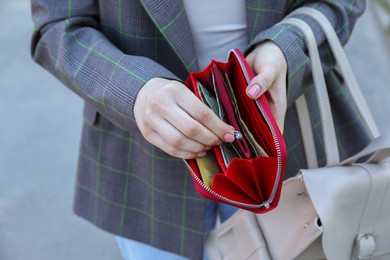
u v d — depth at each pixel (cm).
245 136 97
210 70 99
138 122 96
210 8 116
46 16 114
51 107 347
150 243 137
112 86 101
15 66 395
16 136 321
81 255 246
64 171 293
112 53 106
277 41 106
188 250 133
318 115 133
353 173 107
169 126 89
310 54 110
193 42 119
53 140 317
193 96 89
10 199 277
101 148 134
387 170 108
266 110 91
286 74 107
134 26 112
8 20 463
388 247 113
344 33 119
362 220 108
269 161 88
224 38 119
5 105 350
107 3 113
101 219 139
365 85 339
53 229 260
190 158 92
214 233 135
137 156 131
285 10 121
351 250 111
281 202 115
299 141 130
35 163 300
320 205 105
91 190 140
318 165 135
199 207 128
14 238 256
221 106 98
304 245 108
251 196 92
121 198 136
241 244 125
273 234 117
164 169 126
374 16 419
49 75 382
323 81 112
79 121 333
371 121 116
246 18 116
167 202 130
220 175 88
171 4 106
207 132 88
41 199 276
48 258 246
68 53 109
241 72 96
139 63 102
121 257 244
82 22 114
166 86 90
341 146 138
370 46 380
